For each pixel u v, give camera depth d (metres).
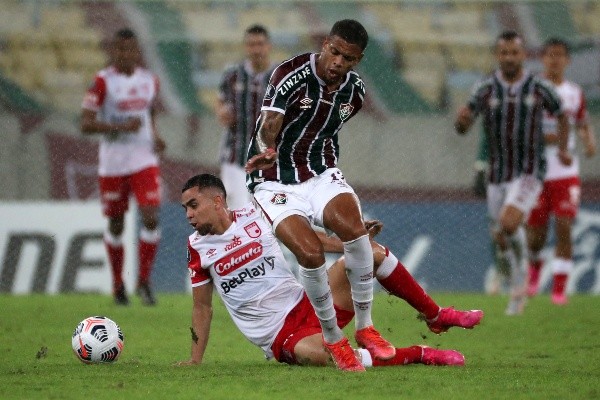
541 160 35.62
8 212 43.09
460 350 25.98
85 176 44.00
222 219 20.59
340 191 20.22
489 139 36.22
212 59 48.25
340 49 19.69
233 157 39.41
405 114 45.41
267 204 20.20
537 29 49.78
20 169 43.84
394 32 50.34
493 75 35.84
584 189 46.28
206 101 47.62
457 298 41.28
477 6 50.56
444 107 45.97
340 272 21.22
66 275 43.12
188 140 45.19
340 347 19.94
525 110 35.38
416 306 21.58
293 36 49.81
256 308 20.88
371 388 17.62
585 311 37.34
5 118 44.09
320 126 20.72
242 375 19.30
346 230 19.72
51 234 43.19
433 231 43.47
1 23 49.41
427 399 16.59
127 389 17.64
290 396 16.78
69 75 48.44
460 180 44.44
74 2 50.34
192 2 51.59
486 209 43.66
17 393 17.31
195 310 21.28
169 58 48.03
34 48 48.81
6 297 41.34
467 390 17.58
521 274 35.97
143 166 37.66
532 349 26.19
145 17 50.84
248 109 39.09
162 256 43.03
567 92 41.47
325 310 19.41
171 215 43.44
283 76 20.20
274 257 20.91
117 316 34.00
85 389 17.69
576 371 20.84
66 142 44.16
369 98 45.66
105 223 43.44
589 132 42.12
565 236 40.84
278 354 21.00
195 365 21.20
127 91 37.41
